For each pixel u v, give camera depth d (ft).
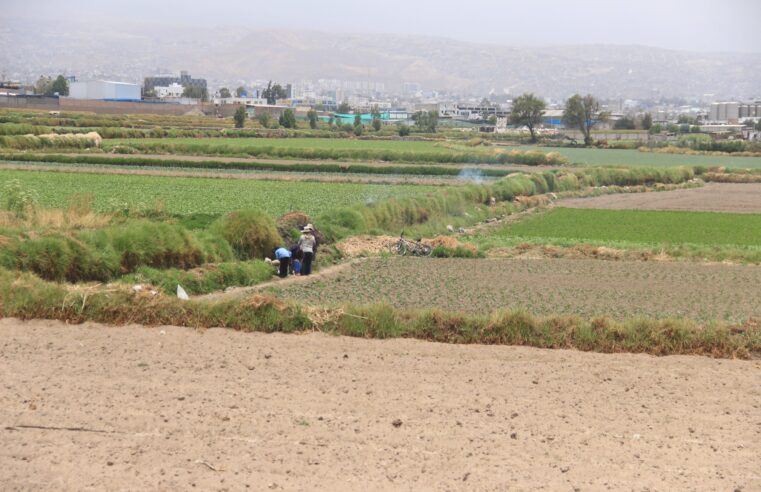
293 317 103.19
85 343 94.02
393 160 511.40
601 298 132.87
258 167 429.38
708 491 59.77
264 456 63.36
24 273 118.83
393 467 62.08
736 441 69.05
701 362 93.81
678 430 71.20
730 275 160.35
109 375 81.87
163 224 148.15
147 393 76.48
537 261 177.68
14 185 181.57
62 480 58.90
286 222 183.52
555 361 92.12
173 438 66.33
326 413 72.54
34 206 179.22
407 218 235.81
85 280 130.93
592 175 417.49
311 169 430.20
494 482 60.08
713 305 128.47
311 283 144.77
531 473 61.72
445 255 186.09
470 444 66.69
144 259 139.95
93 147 503.20
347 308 104.83
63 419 69.56
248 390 78.13
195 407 73.10
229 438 66.54
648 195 388.37
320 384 80.59
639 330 100.42
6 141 460.96
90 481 58.90
